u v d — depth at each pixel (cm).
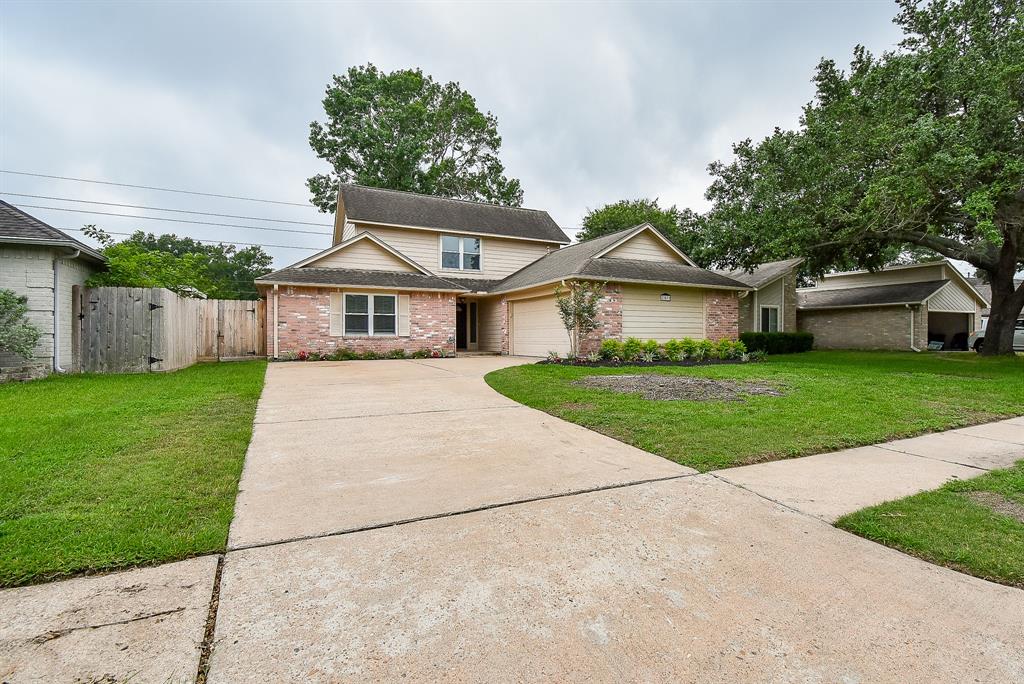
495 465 404
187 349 1269
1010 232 1280
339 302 1487
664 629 191
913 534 274
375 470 388
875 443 488
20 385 802
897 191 1070
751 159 1842
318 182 3173
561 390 761
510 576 230
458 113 3353
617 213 3525
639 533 278
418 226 1877
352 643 180
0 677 157
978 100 1037
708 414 586
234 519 289
